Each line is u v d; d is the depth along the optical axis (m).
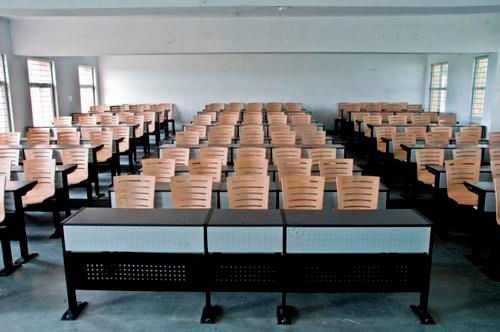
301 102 14.30
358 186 3.84
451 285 3.53
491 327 2.93
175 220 2.90
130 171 8.05
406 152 6.38
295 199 3.84
